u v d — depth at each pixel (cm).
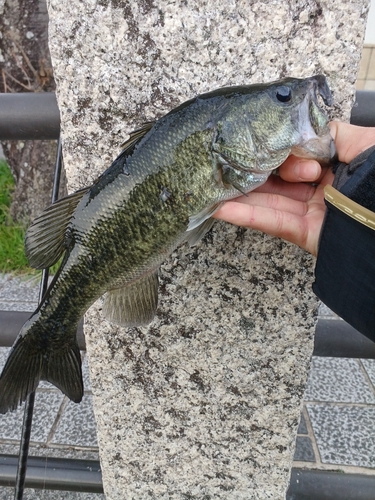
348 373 78
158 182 33
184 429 51
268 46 36
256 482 52
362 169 32
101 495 61
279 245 41
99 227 35
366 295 32
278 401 48
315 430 67
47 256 37
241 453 51
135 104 39
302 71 37
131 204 34
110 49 37
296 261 42
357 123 41
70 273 36
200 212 34
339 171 36
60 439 67
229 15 35
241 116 32
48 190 110
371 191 31
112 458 53
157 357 47
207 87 38
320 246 34
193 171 33
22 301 94
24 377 37
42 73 102
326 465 62
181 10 35
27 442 48
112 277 36
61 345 39
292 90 32
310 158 35
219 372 47
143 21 36
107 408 51
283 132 32
